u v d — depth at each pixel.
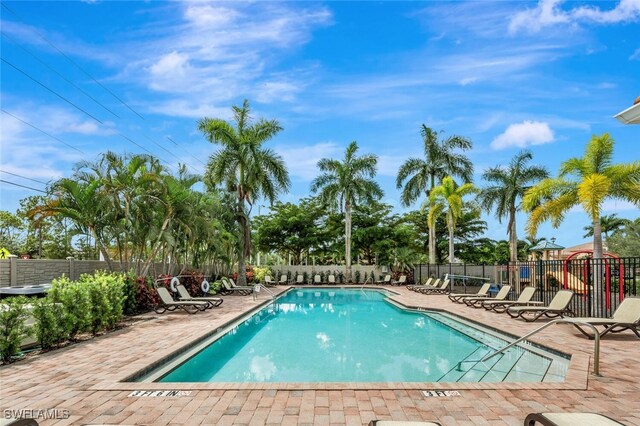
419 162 31.66
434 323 13.05
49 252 30.78
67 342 8.23
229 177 23.92
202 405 4.66
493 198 27.52
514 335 9.00
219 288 21.19
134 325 10.49
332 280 32.03
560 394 4.99
